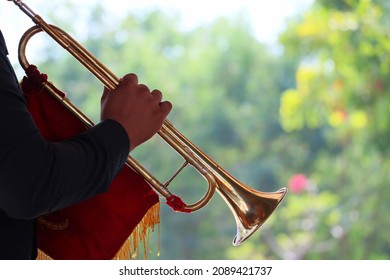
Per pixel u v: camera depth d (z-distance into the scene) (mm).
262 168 30141
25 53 3355
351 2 13898
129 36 32281
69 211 3316
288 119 16484
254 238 23062
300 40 15078
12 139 2723
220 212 26656
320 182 23000
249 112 31000
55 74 30031
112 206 3354
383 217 19938
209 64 31906
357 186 21156
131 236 3428
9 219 2963
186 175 27156
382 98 14445
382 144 15328
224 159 30375
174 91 30875
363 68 13969
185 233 26672
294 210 20344
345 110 16188
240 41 32594
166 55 32844
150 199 3406
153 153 27234
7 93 2771
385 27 14336
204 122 30625
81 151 2838
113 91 3064
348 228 20266
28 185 2723
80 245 3332
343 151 25625
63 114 3338
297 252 21188
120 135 2947
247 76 31984
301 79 16281
